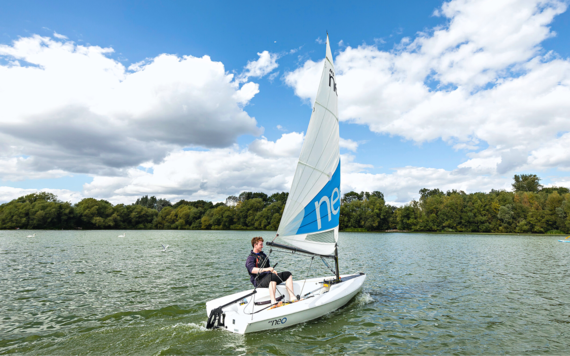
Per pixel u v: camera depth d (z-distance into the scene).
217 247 28.92
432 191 106.38
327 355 5.40
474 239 45.41
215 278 12.58
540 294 10.12
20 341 5.91
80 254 21.86
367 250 26.67
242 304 6.85
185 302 8.78
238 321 6.06
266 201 113.44
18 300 9.02
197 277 12.79
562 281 12.30
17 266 15.81
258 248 7.25
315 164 7.47
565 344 6.07
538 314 7.98
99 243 33.25
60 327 6.72
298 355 5.35
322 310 7.19
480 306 8.66
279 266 16.23
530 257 21.09
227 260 18.72
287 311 6.45
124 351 5.42
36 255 21.08
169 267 15.64
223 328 6.32
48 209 75.62
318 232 7.77
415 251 25.73
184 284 11.34
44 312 7.83
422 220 69.94
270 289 6.76
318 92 7.36
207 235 56.41
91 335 6.17
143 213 93.25
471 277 13.16
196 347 5.57
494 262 18.28
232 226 87.56
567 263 17.88
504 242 38.19
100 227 86.38
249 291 7.26
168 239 42.66
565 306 8.70
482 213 66.50
